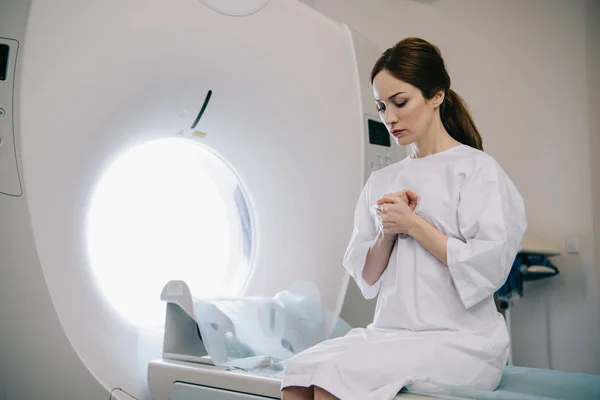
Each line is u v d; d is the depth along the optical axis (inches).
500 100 141.8
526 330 137.3
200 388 65.6
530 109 138.3
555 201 134.9
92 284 78.4
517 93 139.9
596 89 130.8
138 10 80.0
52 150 74.1
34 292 71.4
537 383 59.0
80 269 76.7
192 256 118.5
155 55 81.1
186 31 83.0
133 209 120.6
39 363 71.6
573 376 60.7
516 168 139.9
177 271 117.8
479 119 144.3
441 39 147.3
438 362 53.6
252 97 89.5
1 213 71.4
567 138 133.7
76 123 76.1
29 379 71.6
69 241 75.6
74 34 76.0
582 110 132.2
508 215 57.3
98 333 76.9
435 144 63.0
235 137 91.8
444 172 60.2
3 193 71.6
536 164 137.5
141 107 82.0
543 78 136.9
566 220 133.3
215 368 66.7
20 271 71.3
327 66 94.0
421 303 58.4
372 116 97.9
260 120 91.1
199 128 89.6
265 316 80.9
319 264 91.6
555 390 55.8
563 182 134.0
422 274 58.9
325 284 90.7
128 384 76.0
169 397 68.3
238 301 80.7
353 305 92.5
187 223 119.5
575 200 132.3
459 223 57.9
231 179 98.6
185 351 75.0
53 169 74.2
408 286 59.4
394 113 60.0
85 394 72.8
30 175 72.4
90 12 77.2
